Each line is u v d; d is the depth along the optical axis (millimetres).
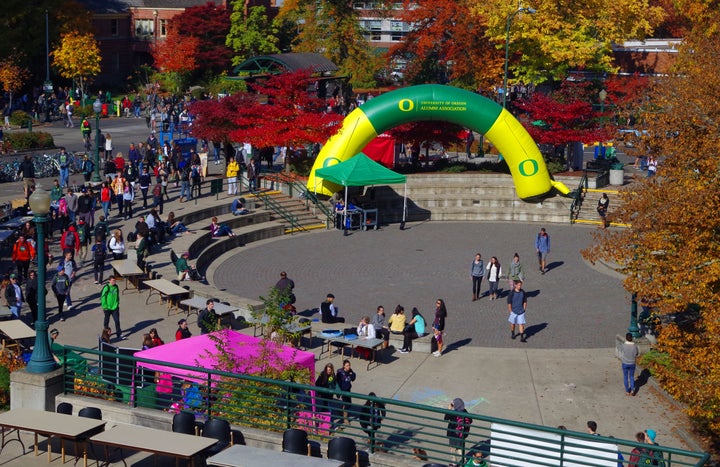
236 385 20766
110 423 21281
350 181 49969
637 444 17500
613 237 29828
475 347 32906
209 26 95750
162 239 42969
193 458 18344
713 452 24484
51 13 87125
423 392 28453
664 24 94312
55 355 25047
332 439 19047
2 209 44312
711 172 28406
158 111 77000
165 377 23094
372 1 99750
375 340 30656
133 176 51188
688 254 25672
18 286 32719
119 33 104250
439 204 55438
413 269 43594
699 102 30266
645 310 33188
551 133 56250
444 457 23641
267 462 17406
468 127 55188
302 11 94688
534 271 43719
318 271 42875
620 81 71000
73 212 43562
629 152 32625
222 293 36062
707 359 23047
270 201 52312
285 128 53531
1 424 18766
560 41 66938
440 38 75438
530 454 18266
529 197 54938
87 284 37438
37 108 79938
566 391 28750
